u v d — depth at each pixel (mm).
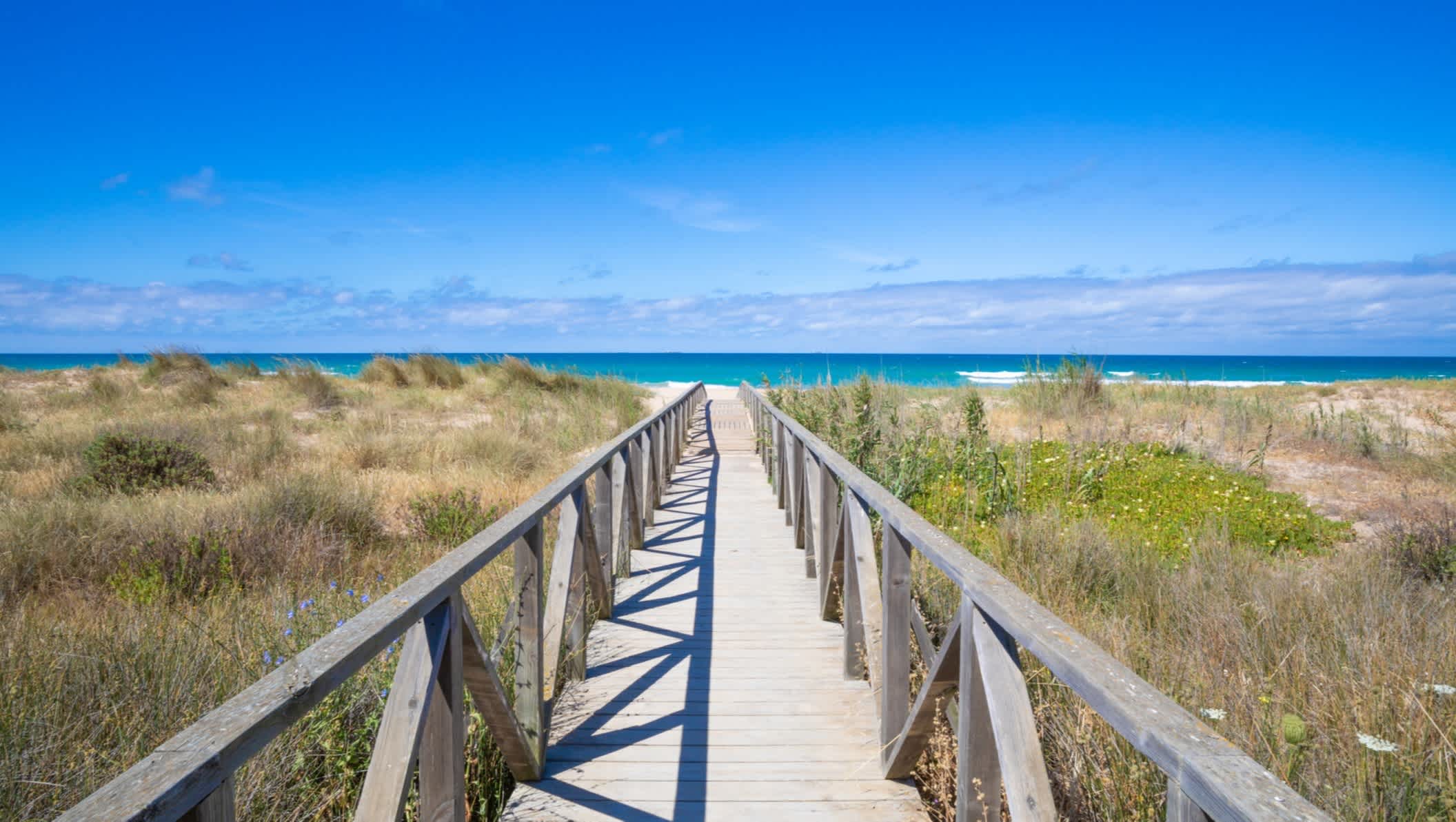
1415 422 14242
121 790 980
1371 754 2668
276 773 2617
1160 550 6520
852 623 3920
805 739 3324
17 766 2611
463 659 2215
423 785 2012
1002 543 6406
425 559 6520
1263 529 7355
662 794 2900
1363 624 4172
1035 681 3113
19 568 5789
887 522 2965
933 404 15438
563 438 13141
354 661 1476
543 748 3062
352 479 8656
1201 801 1036
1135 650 4043
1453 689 2887
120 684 3338
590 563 4453
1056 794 2594
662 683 3908
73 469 9227
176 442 9672
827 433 9180
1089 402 14633
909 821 2732
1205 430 12938
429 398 18516
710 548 6777
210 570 5801
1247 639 4125
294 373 19062
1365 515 8242
